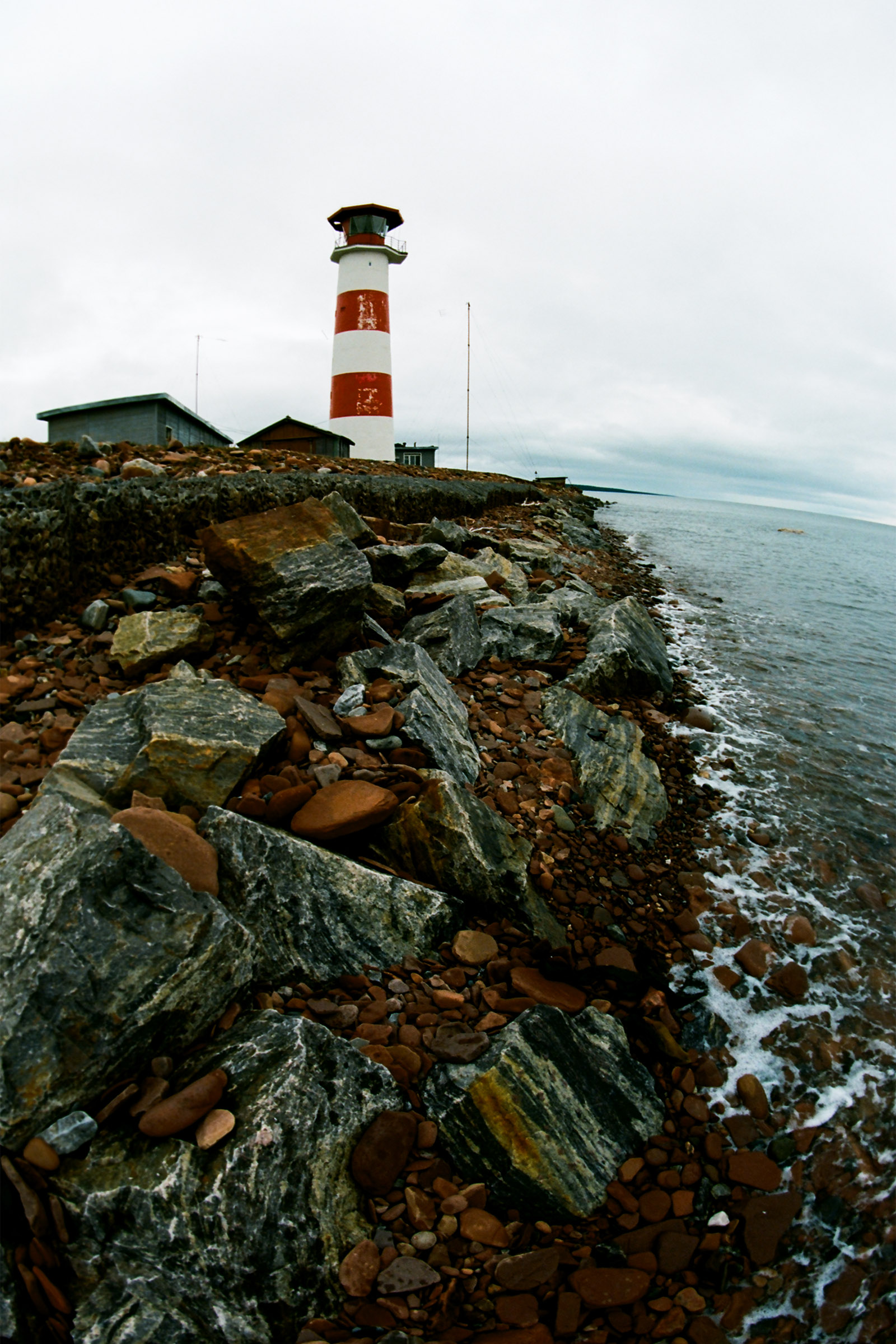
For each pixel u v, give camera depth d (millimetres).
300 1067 3188
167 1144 2855
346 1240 3029
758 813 6664
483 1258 3131
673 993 4703
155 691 4820
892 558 28203
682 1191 3578
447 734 5797
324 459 14227
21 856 3191
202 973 3219
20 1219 2594
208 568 7227
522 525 17062
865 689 9906
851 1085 4266
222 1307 2682
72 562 6609
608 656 8062
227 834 3951
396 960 4152
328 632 6340
